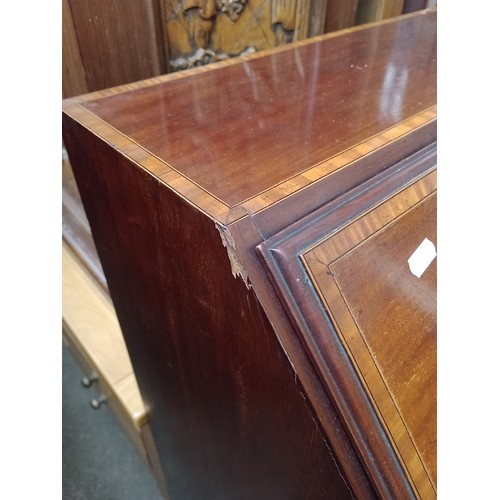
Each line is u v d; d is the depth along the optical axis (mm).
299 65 592
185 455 781
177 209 370
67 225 1146
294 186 361
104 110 480
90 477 1148
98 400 1109
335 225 352
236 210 335
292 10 832
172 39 758
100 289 1088
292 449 405
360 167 393
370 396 338
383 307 354
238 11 786
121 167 427
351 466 337
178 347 545
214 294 386
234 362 423
